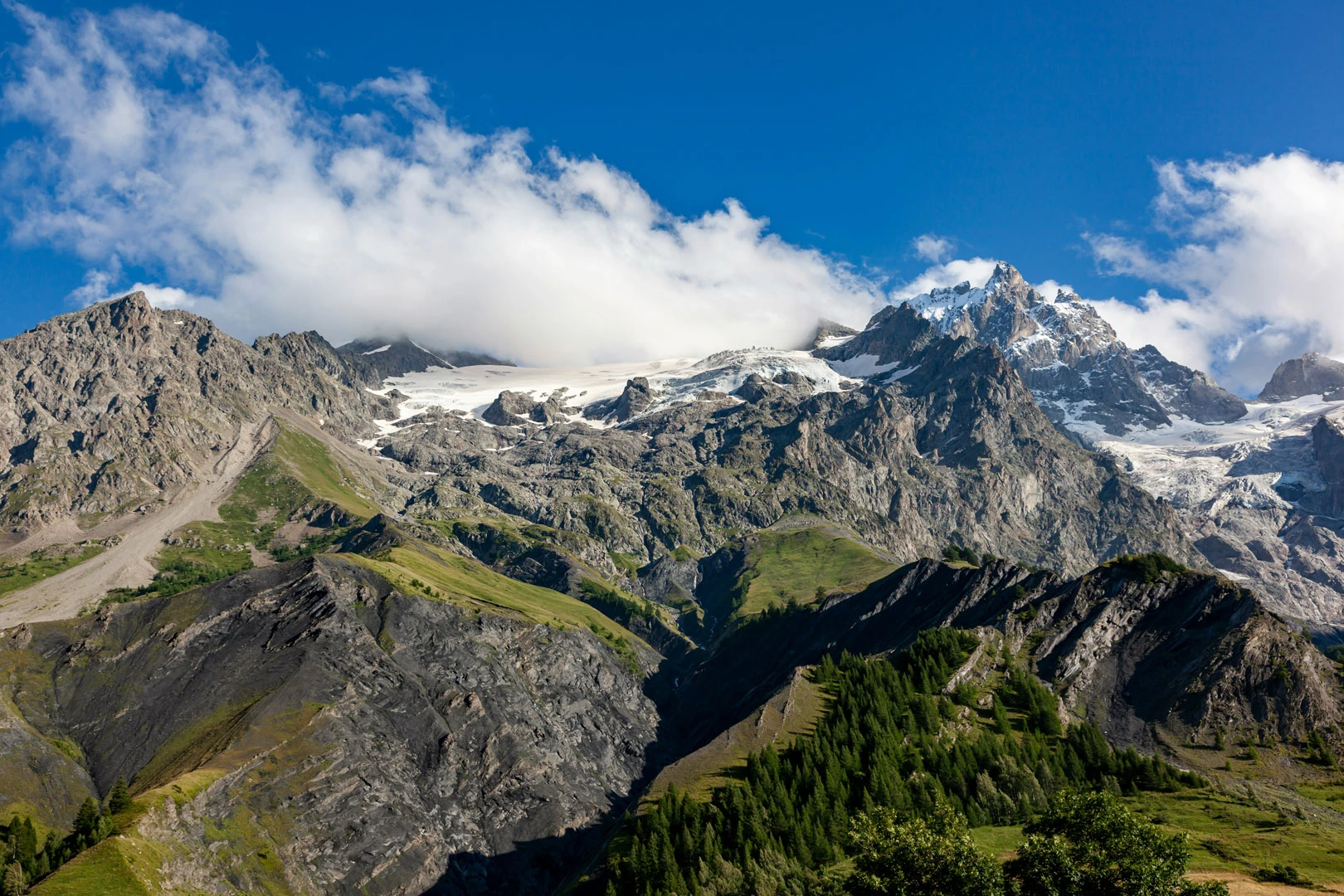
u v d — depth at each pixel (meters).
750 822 173.12
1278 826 155.00
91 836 171.62
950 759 189.38
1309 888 128.00
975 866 112.38
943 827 123.75
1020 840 156.62
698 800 192.38
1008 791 177.88
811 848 165.75
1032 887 111.31
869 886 116.94
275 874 190.75
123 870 159.75
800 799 181.75
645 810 196.12
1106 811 115.75
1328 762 191.88
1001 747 193.25
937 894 112.19
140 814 177.50
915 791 179.88
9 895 157.88
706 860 165.25
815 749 196.00
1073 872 108.25
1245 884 131.38
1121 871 108.12
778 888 153.00
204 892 171.62
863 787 181.25
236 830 192.50
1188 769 197.25
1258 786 186.38
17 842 187.50
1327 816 167.38
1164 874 107.06
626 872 172.25
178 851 176.38
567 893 181.62
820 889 147.25
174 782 193.62
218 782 199.12
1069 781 182.50
